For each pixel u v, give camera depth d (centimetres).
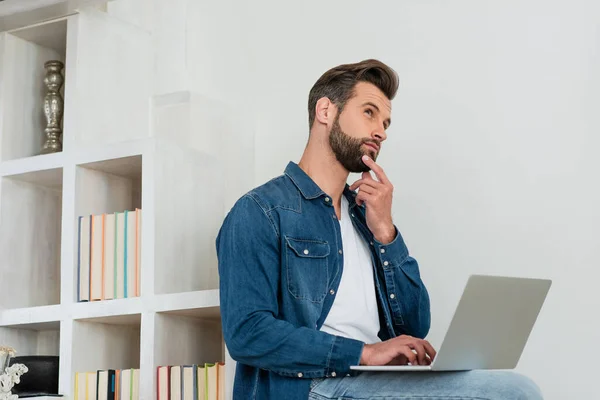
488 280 196
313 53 351
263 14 364
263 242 228
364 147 247
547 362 293
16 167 334
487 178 312
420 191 321
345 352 212
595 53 303
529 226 303
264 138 354
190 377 288
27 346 342
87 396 304
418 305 252
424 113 326
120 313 302
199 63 372
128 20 378
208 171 332
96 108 338
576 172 299
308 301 227
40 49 362
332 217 243
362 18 344
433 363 197
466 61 323
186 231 317
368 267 250
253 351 216
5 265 333
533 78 311
